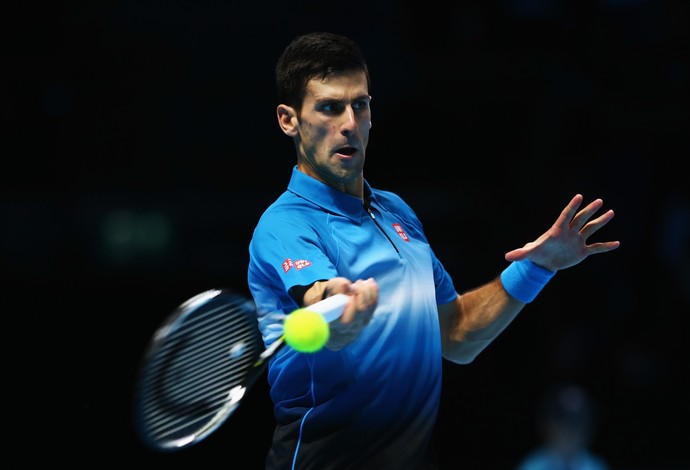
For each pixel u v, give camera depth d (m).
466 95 36.91
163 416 11.77
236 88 38.38
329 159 12.63
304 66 12.65
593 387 34.16
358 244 12.65
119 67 38.03
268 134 38.47
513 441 32.66
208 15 38.03
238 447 31.22
